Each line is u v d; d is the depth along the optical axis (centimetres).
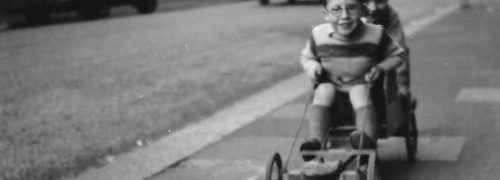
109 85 1050
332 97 540
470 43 1490
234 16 2322
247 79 1095
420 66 1203
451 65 1197
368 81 527
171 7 3039
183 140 727
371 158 478
